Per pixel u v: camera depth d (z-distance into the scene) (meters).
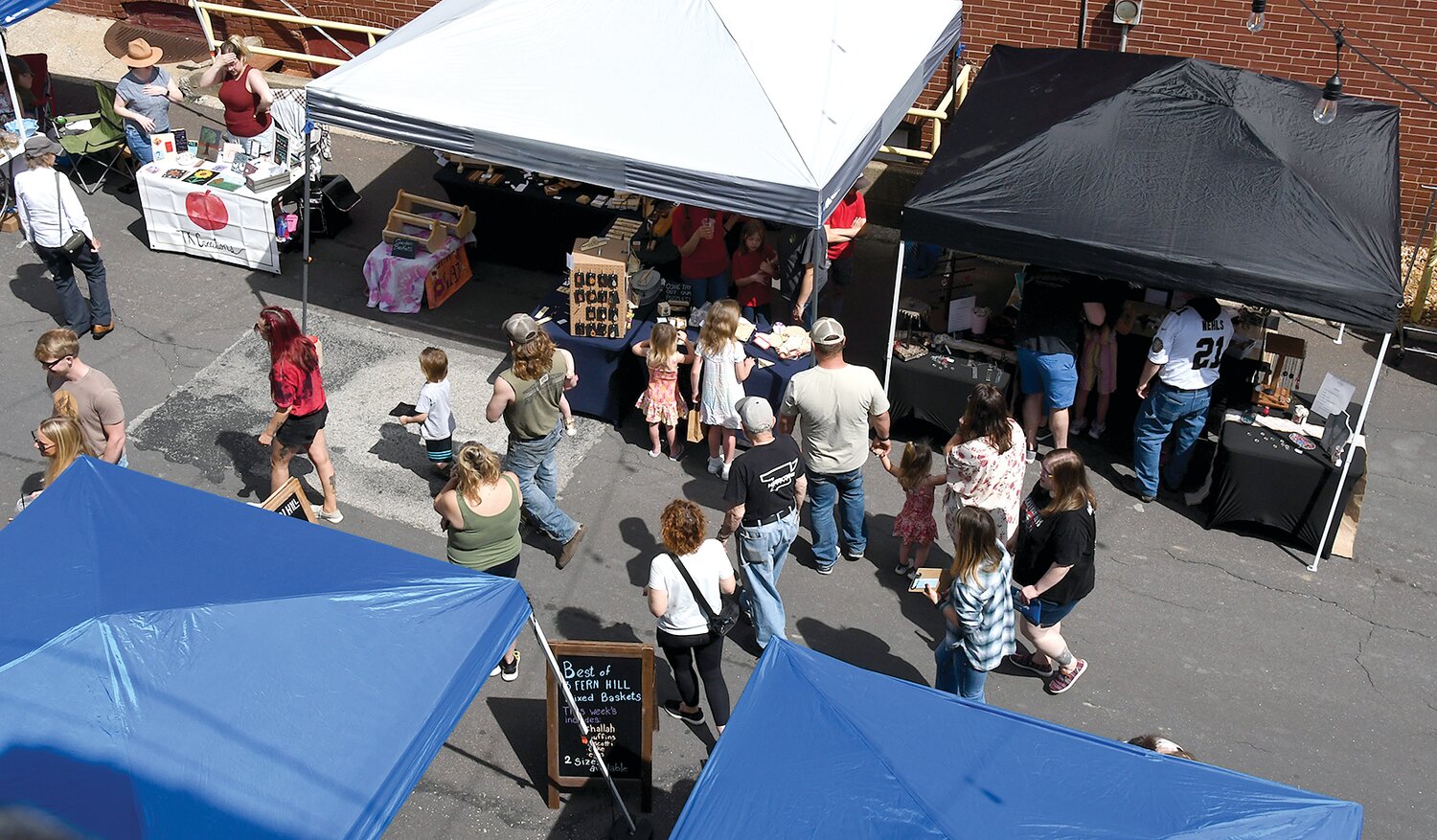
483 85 8.52
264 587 4.97
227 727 4.48
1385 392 9.80
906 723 4.77
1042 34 11.22
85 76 14.31
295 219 11.17
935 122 11.80
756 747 4.71
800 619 7.73
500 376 7.46
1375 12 10.02
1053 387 8.38
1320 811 4.38
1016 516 7.22
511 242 11.16
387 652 4.91
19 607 4.76
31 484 8.63
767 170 7.90
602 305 8.90
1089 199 7.92
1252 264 7.46
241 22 13.98
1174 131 8.26
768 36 8.62
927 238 8.16
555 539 8.08
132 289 10.82
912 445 7.50
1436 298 10.27
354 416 9.36
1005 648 6.29
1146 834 4.20
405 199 10.70
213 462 8.85
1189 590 7.98
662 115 8.24
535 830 6.41
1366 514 8.60
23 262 11.22
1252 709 7.15
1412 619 7.77
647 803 6.41
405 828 6.40
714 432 8.72
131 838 4.08
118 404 7.38
